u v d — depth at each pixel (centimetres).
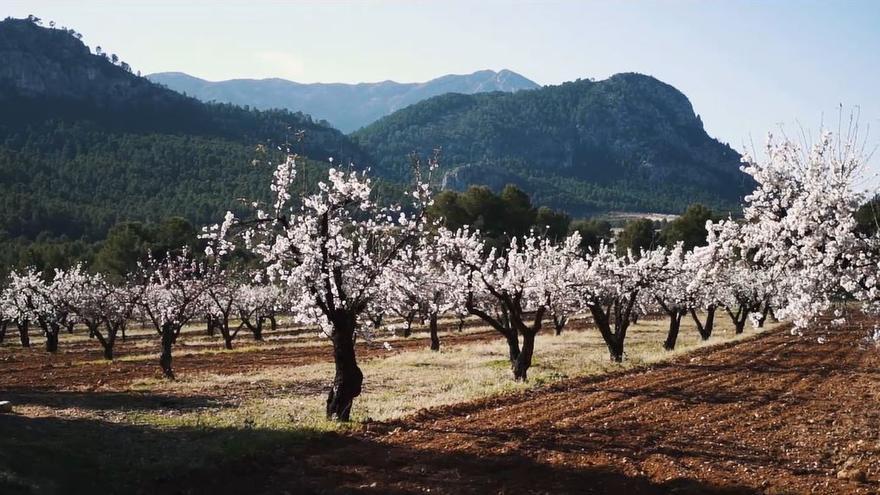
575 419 2105
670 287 4003
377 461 1638
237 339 6462
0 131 19712
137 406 2441
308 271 1977
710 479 1508
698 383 2820
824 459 1672
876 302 1612
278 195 2061
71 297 5550
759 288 4769
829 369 3272
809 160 1681
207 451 1631
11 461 1343
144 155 18350
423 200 2231
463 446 1770
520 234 8819
